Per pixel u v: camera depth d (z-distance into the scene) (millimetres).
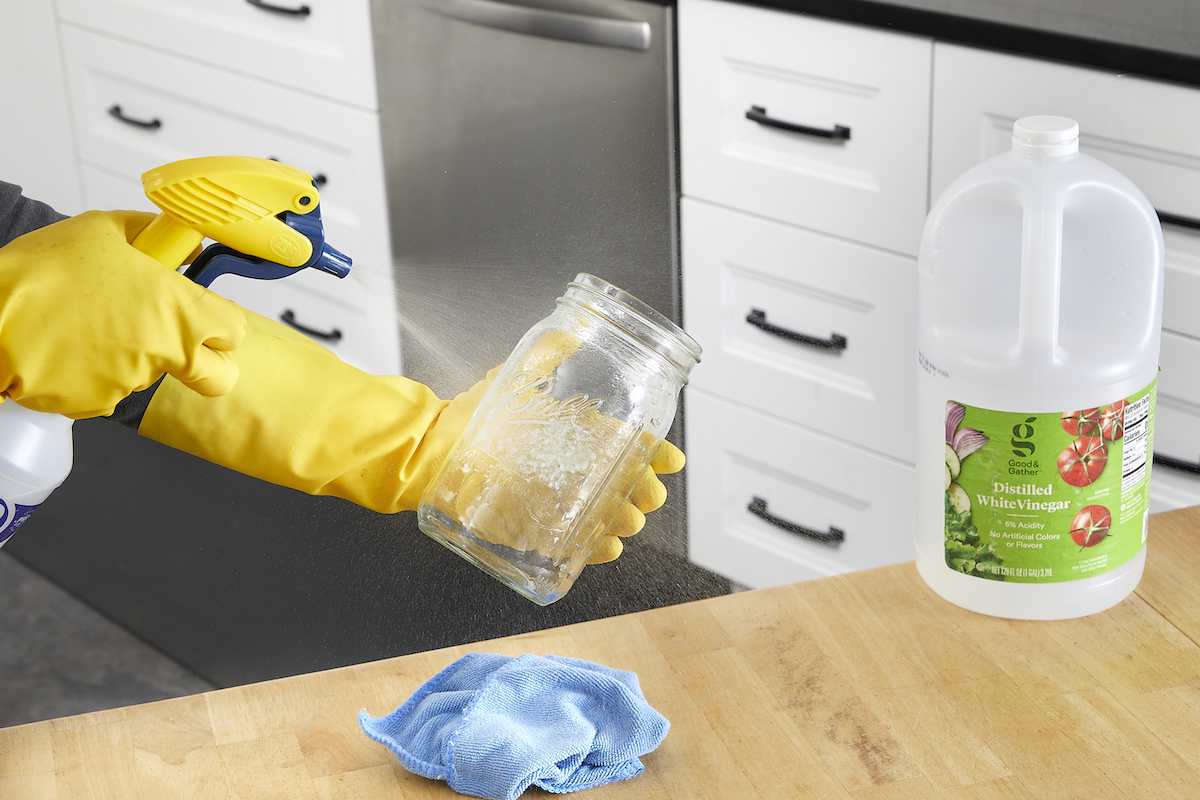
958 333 672
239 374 662
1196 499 1262
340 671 681
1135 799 562
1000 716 620
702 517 1799
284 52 1832
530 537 605
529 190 1722
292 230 579
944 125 1291
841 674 658
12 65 2084
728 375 1664
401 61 1719
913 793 570
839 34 1337
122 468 2127
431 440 709
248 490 2043
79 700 1781
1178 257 1182
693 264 1633
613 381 603
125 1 1962
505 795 569
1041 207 639
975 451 670
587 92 1593
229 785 590
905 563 760
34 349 564
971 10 1239
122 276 572
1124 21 1183
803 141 1426
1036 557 682
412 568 1831
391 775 597
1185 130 1120
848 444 1566
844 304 1483
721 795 574
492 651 694
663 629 703
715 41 1457
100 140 2125
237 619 1835
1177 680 642
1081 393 647
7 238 787
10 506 585
